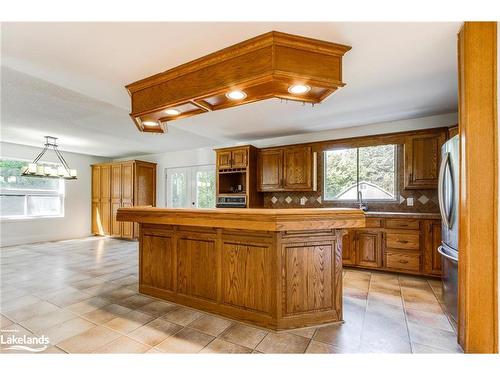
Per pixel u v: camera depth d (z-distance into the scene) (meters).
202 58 2.15
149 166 6.82
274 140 5.18
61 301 2.67
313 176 4.50
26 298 2.75
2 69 2.39
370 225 3.77
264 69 1.88
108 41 1.96
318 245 2.19
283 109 3.49
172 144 5.87
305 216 2.04
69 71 2.43
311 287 2.16
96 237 6.96
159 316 2.34
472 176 1.66
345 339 1.97
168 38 1.93
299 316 2.13
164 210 2.56
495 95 1.62
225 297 2.32
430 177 3.59
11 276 3.51
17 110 3.54
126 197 6.57
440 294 2.88
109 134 4.90
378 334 2.03
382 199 4.18
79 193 6.98
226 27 1.81
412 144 3.73
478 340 1.66
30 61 2.25
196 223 2.35
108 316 2.34
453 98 3.13
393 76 2.56
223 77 2.08
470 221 1.67
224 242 2.33
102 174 7.04
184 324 2.20
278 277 2.07
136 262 4.29
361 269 3.91
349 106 3.39
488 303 1.63
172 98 2.38
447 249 2.42
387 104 3.32
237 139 5.35
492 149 1.63
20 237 5.88
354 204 4.39
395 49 2.08
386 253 3.66
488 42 1.64
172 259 2.65
